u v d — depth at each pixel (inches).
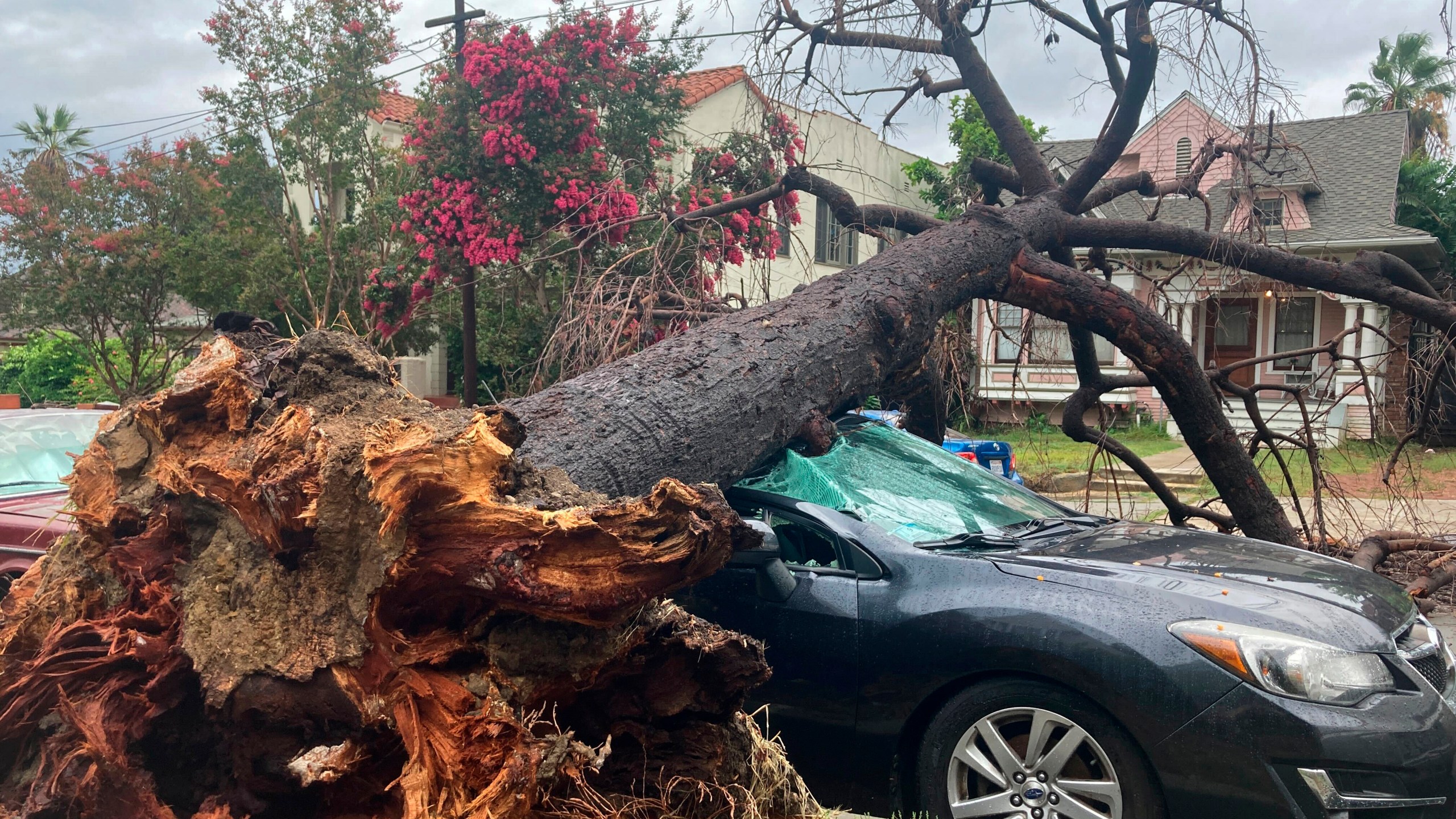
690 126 534.3
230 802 88.9
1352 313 669.3
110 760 85.2
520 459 106.7
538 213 368.2
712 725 102.1
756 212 272.2
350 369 96.0
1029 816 125.3
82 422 244.8
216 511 90.1
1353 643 121.0
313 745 86.2
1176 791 117.3
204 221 551.2
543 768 80.0
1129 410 689.6
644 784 101.1
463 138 378.0
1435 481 438.9
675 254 249.8
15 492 211.6
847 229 261.7
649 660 98.0
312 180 540.7
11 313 587.8
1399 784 113.6
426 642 87.0
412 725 83.4
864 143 366.0
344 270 526.3
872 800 138.3
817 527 151.7
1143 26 216.4
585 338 232.1
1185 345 217.6
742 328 168.1
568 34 376.8
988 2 232.2
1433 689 125.3
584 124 375.2
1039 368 304.7
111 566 97.8
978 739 131.1
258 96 522.6
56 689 91.6
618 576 84.6
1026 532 166.2
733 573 149.5
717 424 144.9
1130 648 120.9
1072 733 123.8
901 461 186.1
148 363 576.4
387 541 81.6
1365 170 680.4
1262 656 116.7
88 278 532.7
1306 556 157.2
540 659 90.4
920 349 205.3
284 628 84.4
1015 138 251.0
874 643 137.3
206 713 87.3
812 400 165.8
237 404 94.6
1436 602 265.6
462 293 410.6
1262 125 220.4
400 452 80.7
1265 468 467.5
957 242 210.2
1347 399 636.1
